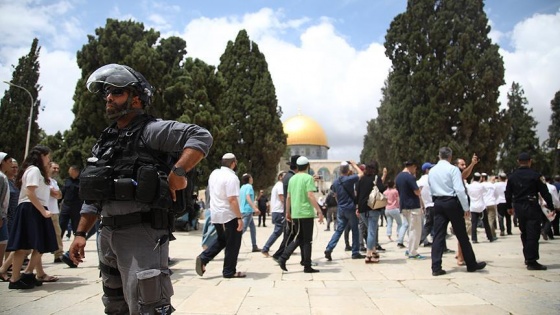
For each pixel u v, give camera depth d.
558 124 34.97
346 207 8.72
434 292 5.47
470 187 11.50
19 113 27.83
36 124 28.72
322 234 16.27
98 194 2.46
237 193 6.67
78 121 17.70
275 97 35.12
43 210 5.73
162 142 2.59
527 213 6.99
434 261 6.75
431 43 30.48
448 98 29.14
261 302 5.02
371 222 8.24
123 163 2.56
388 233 12.78
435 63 29.58
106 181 2.48
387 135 37.66
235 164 6.98
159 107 18.88
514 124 44.06
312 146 91.81
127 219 2.51
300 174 7.39
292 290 5.72
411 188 8.65
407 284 6.05
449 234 13.45
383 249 10.45
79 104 17.86
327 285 6.07
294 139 91.06
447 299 5.05
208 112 19.77
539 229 6.98
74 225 9.27
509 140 44.25
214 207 6.72
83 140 17.70
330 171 82.19
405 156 31.00
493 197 12.65
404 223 11.00
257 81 34.78
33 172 5.75
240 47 35.69
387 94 41.38
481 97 28.73
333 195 18.11
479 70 28.81
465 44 29.31
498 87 29.09
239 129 34.06
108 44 17.95
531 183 7.01
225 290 5.73
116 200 2.53
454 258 8.62
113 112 2.70
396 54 32.31
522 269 7.05
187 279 6.64
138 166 2.56
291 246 7.31
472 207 11.41
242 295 5.41
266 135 33.84
